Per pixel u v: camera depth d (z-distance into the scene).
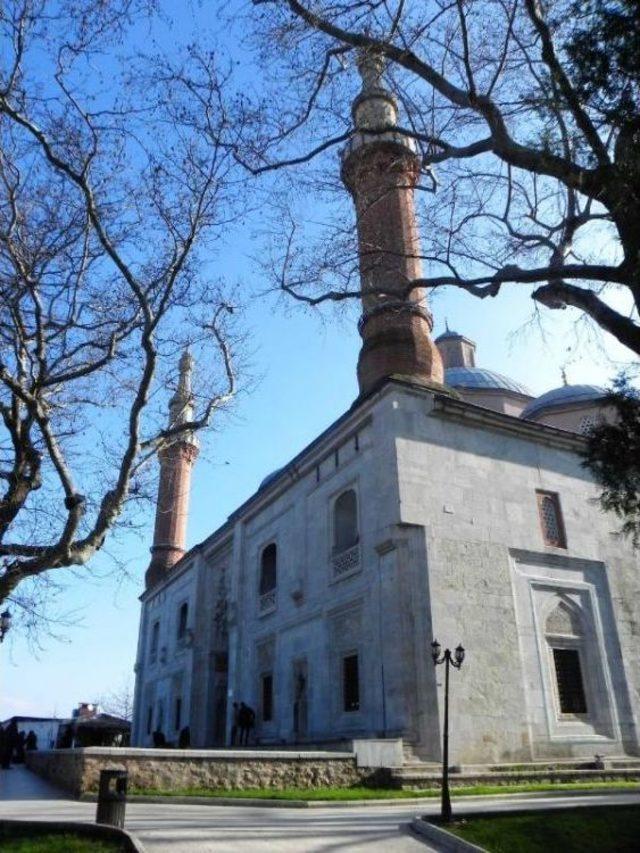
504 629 20.88
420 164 13.81
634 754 21.59
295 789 15.80
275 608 27.50
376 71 13.07
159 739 31.52
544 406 37.94
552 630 22.17
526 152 11.69
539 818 10.34
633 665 23.05
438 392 22.97
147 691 42.88
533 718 20.25
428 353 25.70
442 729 18.45
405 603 20.11
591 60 9.74
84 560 10.09
